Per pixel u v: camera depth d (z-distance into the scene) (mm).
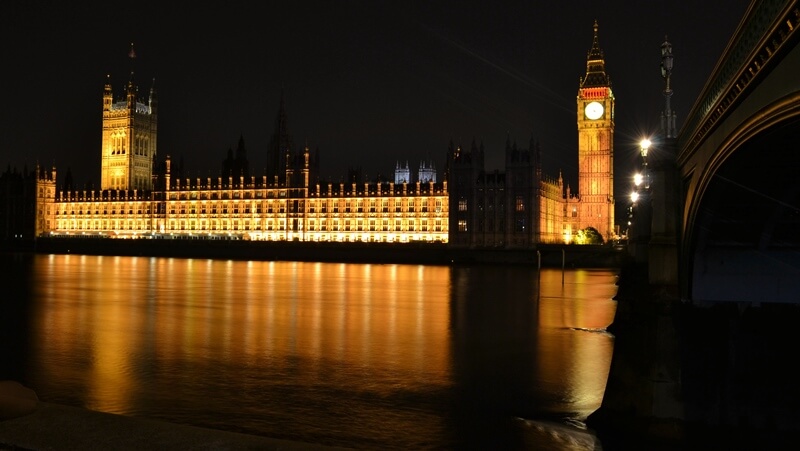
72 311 71375
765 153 21953
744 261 33812
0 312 70062
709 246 33906
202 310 73125
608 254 171500
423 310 73750
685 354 29688
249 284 109875
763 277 33594
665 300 30484
